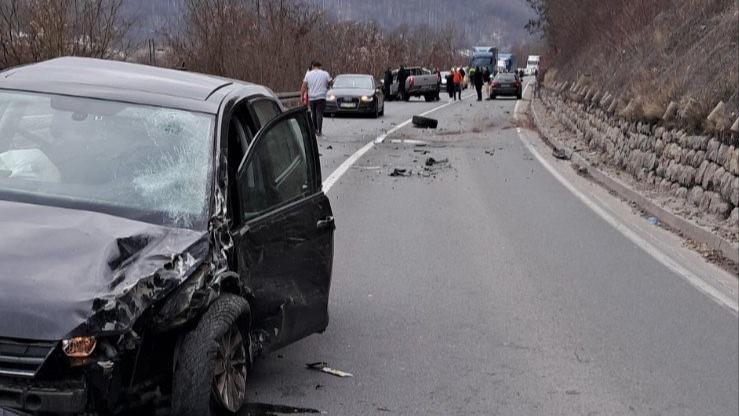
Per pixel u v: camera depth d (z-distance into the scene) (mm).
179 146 5109
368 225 12344
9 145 5152
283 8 37219
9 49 19984
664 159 16562
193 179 4957
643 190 16250
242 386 4777
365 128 30578
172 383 4340
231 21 33312
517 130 31547
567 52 48906
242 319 4812
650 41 26750
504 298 8641
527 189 16766
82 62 6082
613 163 20750
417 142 25766
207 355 4328
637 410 5844
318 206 6109
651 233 12711
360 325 7480
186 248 4453
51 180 4895
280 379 5977
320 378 6062
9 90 5430
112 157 5035
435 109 44125
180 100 5414
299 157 6102
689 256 11227
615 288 9258
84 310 3838
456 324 7664
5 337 3787
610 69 29953
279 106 6395
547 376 6438
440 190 16172
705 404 6012
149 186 4898
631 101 19969
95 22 21344
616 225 13172
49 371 3795
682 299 8922
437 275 9492
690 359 6992
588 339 7410
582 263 10438
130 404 4145
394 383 6078
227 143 5227
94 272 4031
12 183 4848
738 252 10828
